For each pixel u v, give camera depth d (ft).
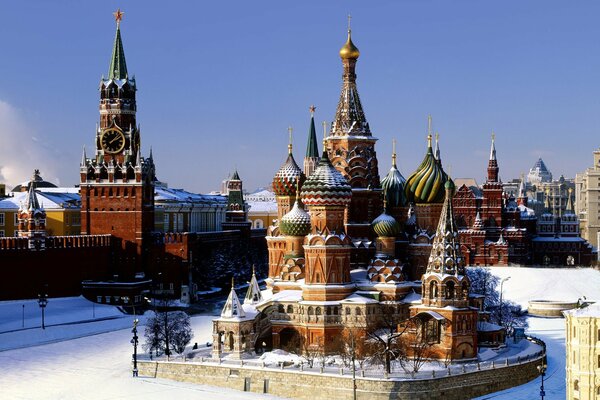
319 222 521.65
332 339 514.68
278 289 553.64
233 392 471.21
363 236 568.82
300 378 460.96
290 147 602.03
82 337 622.95
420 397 439.22
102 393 466.70
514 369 476.13
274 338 527.81
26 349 575.79
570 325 381.19
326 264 517.96
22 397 458.50
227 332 506.07
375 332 507.30
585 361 372.58
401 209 585.22
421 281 544.21
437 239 494.59
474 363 481.46
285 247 575.79
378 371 463.42
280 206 601.21
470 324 487.61
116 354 561.43
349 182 568.82
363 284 527.40
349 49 573.74
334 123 580.30
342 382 449.48
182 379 495.00
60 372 512.22
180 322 552.82
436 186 570.46
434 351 484.33
